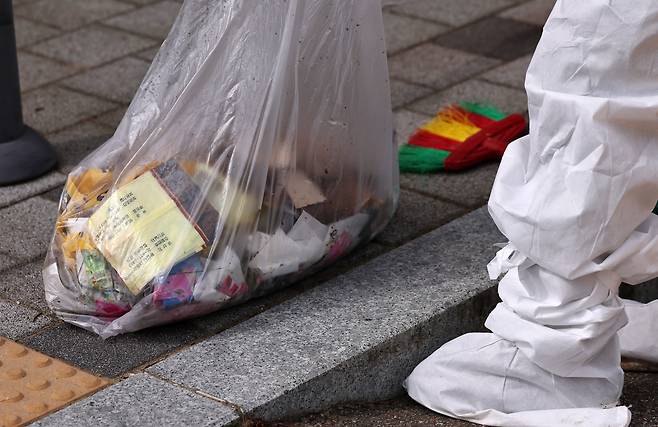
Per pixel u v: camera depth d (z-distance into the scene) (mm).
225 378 7207
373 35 8328
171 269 7621
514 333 7113
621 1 6301
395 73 12750
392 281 8367
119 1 14844
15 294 8461
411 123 11516
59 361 7543
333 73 8117
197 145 7812
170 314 7734
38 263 8922
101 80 12539
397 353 7727
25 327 8016
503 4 14828
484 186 10242
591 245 6617
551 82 6629
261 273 8055
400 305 8031
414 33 13859
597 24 6379
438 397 7395
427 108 11875
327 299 8125
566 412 7094
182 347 7738
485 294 8273
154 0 14906
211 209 7730
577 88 6523
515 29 14016
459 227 9203
